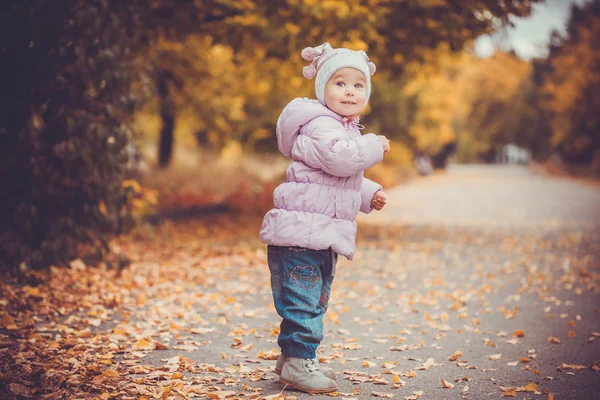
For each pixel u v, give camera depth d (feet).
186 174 60.85
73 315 18.22
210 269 26.94
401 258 32.37
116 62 22.21
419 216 57.47
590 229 46.32
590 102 134.21
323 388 12.28
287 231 12.12
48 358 13.94
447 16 33.50
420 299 22.41
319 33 31.99
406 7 33.58
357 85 12.66
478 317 19.89
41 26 20.35
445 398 12.37
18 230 21.74
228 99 60.23
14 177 21.76
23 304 18.47
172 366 13.76
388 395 12.33
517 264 30.60
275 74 47.14
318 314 12.46
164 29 33.99
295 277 12.26
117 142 22.75
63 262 22.76
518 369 14.42
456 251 35.17
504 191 96.37
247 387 12.54
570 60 139.33
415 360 15.15
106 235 23.99
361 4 33.01
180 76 51.83
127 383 12.50
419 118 84.69
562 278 26.37
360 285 25.18
